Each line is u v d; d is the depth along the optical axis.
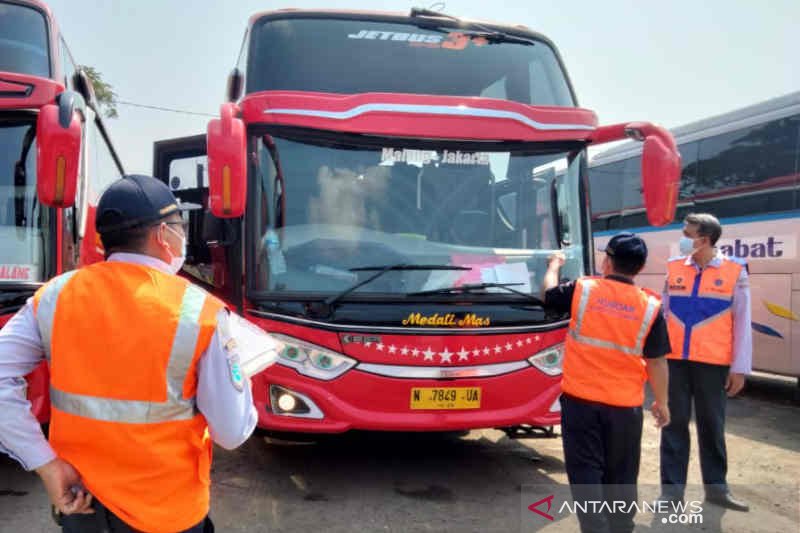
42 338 2.06
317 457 5.82
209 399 2.07
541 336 4.93
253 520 4.39
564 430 3.81
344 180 4.94
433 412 4.73
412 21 5.86
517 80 5.90
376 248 4.87
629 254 3.74
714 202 9.48
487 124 5.04
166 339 2.02
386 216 4.95
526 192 5.16
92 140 6.31
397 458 5.84
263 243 4.79
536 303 4.95
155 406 2.02
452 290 4.83
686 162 10.01
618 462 3.71
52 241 5.00
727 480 5.51
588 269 5.19
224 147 4.22
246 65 5.55
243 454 5.86
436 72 5.72
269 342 2.26
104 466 2.02
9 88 4.89
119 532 2.04
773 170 8.63
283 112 4.82
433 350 4.73
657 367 3.71
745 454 6.30
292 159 4.90
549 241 5.14
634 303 3.68
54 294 2.07
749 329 4.70
